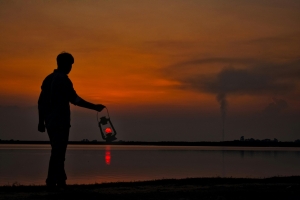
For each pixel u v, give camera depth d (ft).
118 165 178.19
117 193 26.86
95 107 26.23
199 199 24.39
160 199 24.27
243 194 26.43
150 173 121.08
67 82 25.91
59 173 26.32
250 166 168.66
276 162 208.64
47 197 24.61
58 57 26.63
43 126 27.09
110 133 26.02
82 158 279.28
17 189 30.96
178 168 152.87
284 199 24.59
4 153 393.09
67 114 26.07
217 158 277.44
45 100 26.40
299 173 121.39
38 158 264.72
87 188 33.37
